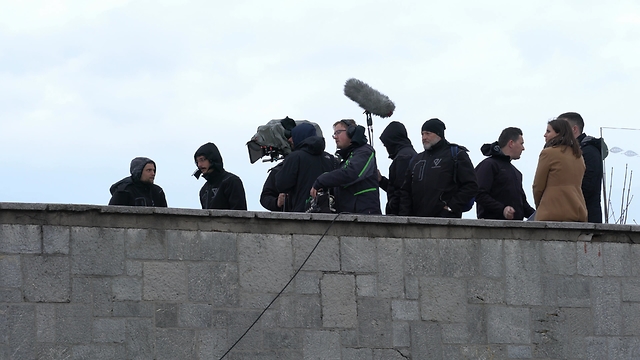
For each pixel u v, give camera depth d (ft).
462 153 58.49
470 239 57.52
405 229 56.39
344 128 58.08
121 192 58.34
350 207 57.16
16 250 49.67
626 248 60.34
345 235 55.26
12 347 48.96
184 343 51.62
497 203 61.00
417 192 58.90
